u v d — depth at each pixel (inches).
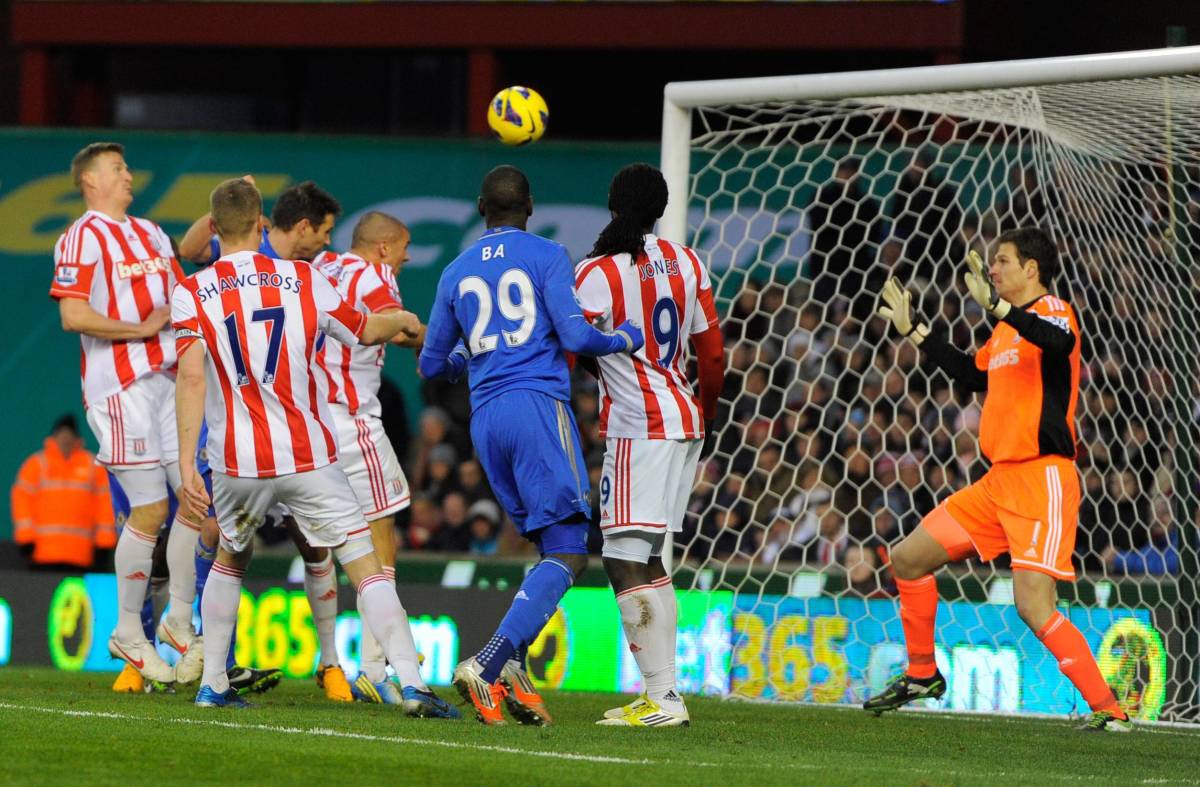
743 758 670.5
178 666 884.6
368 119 2116.1
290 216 835.4
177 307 744.3
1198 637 1055.0
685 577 1268.5
